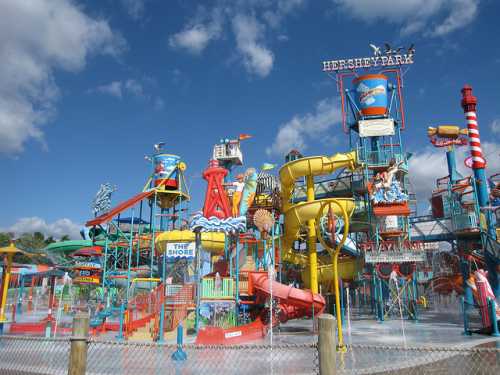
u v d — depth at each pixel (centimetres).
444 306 4603
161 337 2036
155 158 4866
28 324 2395
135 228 4784
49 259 5497
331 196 4522
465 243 3831
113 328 2477
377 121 4244
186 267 3412
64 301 4219
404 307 3472
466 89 3909
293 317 2661
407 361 1330
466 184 3781
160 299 2197
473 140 3788
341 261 4088
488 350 706
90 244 5853
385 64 4591
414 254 3378
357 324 3097
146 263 5034
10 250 2628
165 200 4800
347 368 1226
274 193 4541
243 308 2675
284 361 1343
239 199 4169
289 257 4425
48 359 1327
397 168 3684
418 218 5131
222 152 5188
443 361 1344
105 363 1304
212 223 2342
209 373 1184
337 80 4653
